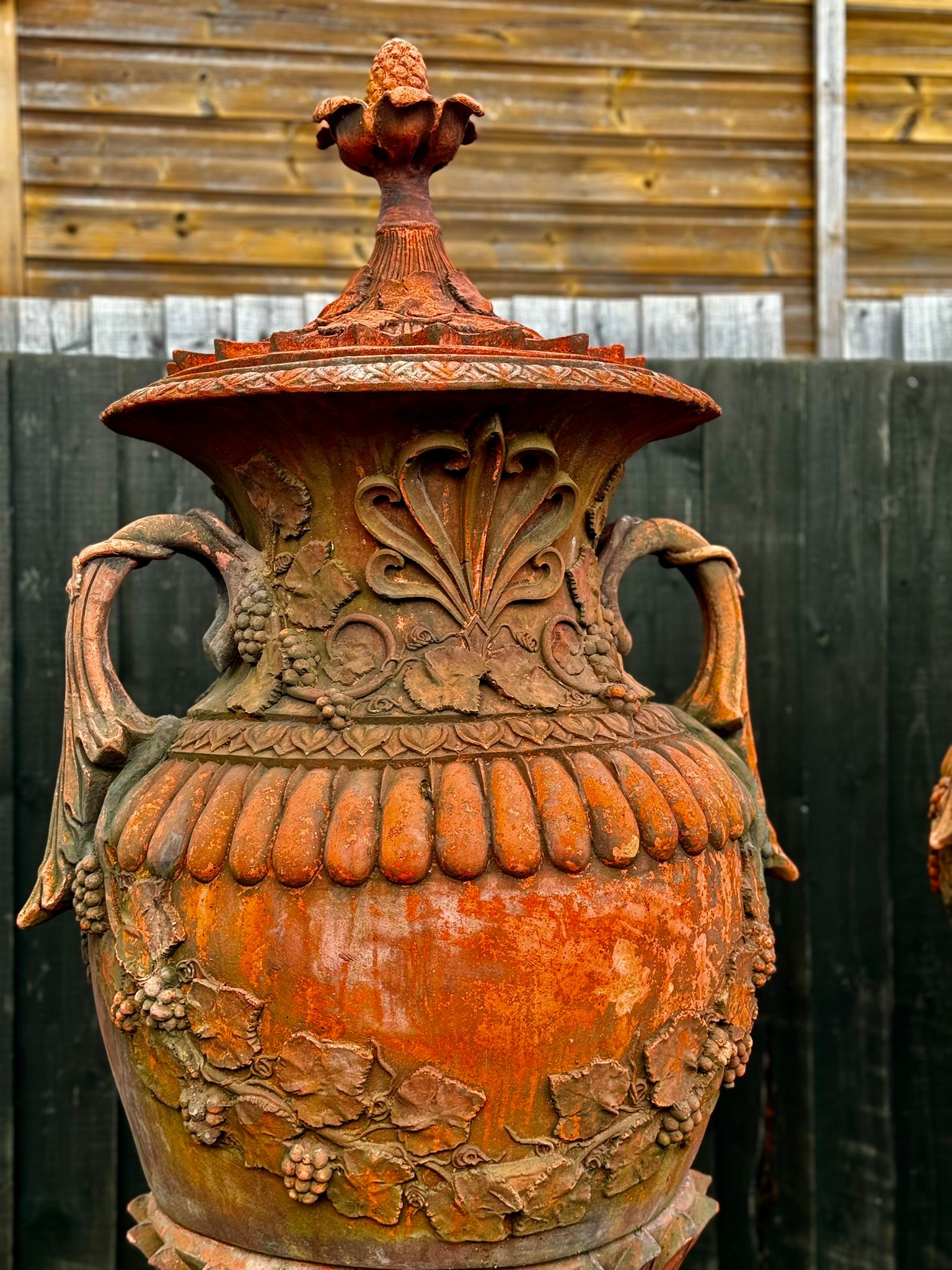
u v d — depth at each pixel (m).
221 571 1.48
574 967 1.23
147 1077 1.34
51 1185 2.20
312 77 2.67
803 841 2.38
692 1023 1.35
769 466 2.37
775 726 2.38
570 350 1.34
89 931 1.40
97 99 2.59
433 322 1.39
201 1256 1.38
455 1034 1.21
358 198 2.69
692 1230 1.48
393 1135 1.24
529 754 1.31
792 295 2.83
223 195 2.65
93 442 2.20
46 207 2.57
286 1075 1.24
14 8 2.54
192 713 1.52
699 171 2.80
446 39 2.71
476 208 2.73
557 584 1.42
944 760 1.96
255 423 1.33
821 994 2.38
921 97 2.86
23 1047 2.20
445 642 1.35
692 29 2.79
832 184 2.79
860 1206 2.38
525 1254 1.30
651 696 1.57
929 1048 2.41
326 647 1.37
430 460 1.34
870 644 2.40
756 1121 2.37
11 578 2.18
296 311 2.36
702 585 1.69
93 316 2.31
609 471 1.51
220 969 1.26
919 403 2.41
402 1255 1.28
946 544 2.42
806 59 2.82
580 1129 1.27
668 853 1.31
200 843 1.28
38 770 2.19
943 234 2.88
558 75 2.75
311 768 1.31
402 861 1.21
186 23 2.62
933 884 1.94
